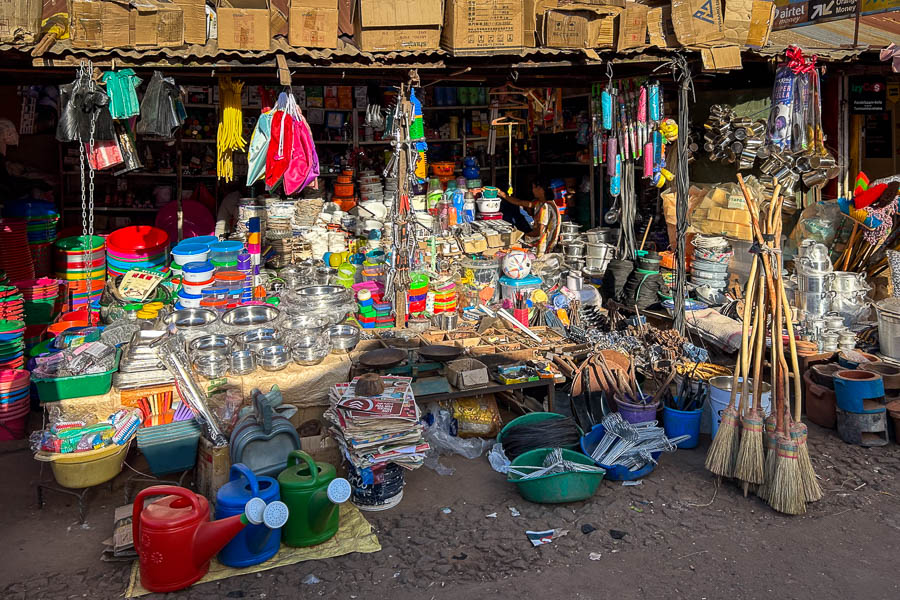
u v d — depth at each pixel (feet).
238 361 17.53
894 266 24.38
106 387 16.67
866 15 31.19
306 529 14.20
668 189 29.27
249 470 13.76
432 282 25.13
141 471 17.07
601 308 26.89
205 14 19.22
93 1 18.28
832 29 29.30
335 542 14.55
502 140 38.93
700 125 30.27
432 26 20.11
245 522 12.97
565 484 15.62
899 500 16.08
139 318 21.91
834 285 24.20
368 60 20.39
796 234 28.60
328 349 19.01
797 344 21.61
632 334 23.39
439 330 22.07
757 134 27.63
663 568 13.69
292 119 20.26
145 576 13.03
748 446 15.92
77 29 18.33
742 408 16.34
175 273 25.02
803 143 25.35
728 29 22.20
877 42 26.48
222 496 13.61
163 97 19.36
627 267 27.17
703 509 15.78
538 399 20.97
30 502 16.29
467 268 26.43
